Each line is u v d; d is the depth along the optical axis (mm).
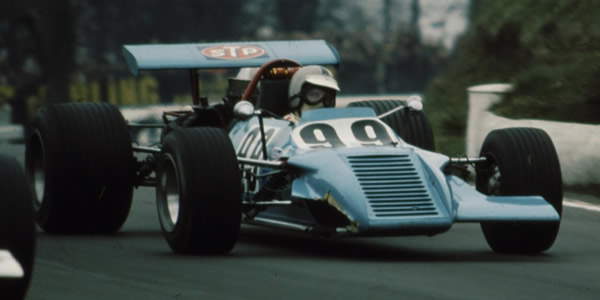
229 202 23406
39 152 29234
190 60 30828
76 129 28172
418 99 27891
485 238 26328
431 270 22469
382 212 22156
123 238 27891
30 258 15539
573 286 20906
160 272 21781
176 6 183625
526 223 24578
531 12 65312
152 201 37094
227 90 30797
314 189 23375
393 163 23422
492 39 67000
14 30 139750
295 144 24938
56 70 141750
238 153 27672
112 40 174000
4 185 15453
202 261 23328
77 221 28578
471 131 48719
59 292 19516
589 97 49062
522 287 20609
